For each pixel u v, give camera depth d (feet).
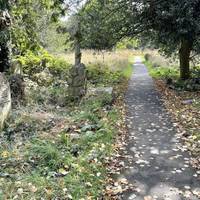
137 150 25.03
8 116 29.94
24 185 18.06
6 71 46.16
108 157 22.94
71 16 55.83
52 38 96.58
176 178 20.40
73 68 39.52
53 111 34.78
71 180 18.80
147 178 20.47
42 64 56.29
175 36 52.01
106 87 49.49
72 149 23.40
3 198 16.62
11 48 51.88
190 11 46.75
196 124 30.55
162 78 65.62
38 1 57.36
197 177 20.52
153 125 31.55
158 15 49.85
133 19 55.57
